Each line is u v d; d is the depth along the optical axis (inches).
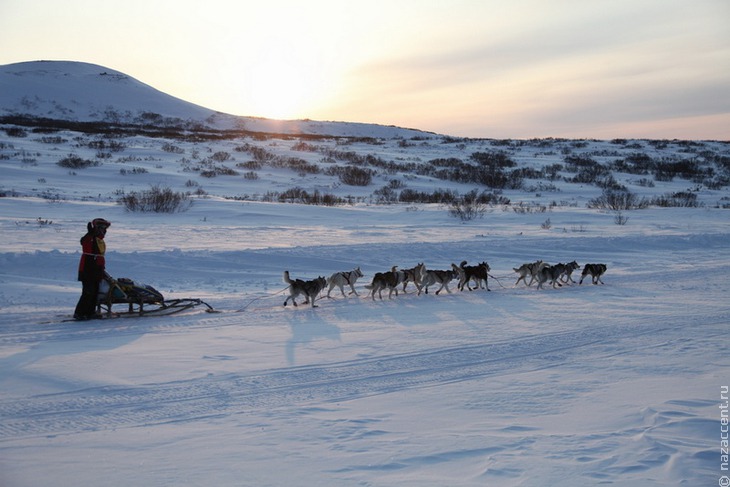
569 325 437.4
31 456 206.5
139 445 216.8
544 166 2711.6
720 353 358.3
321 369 321.1
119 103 5664.4
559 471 189.3
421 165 2539.4
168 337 385.4
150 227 1011.3
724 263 807.1
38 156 2080.5
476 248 863.1
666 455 199.2
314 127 5984.3
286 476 189.8
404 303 528.4
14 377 293.7
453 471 191.8
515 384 297.3
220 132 4399.6
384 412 255.1
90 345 359.3
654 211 1496.1
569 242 940.0
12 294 498.0
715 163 2984.7
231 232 975.0
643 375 310.3
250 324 430.3
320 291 545.6
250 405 265.0
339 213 1337.4
